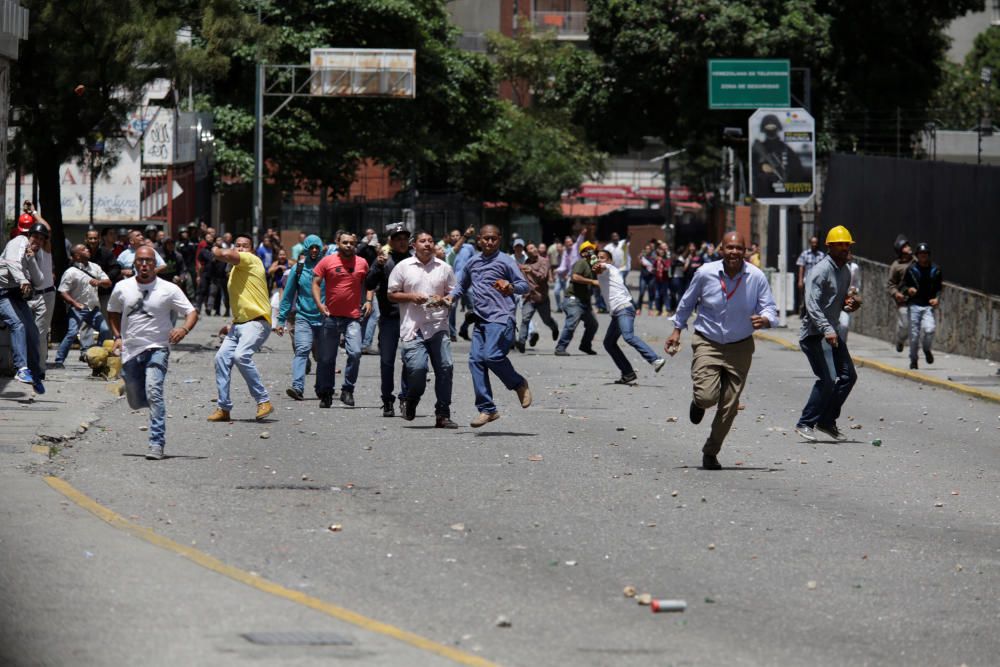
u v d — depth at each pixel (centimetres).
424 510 2894
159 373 3519
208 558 2317
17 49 5369
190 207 13912
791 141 9419
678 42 14288
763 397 5462
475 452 3722
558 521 2803
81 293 5650
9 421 3975
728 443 4072
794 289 10681
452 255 8062
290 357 6750
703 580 2334
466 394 5228
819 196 11581
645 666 1823
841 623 2094
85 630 1853
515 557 2466
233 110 15150
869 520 2917
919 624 2103
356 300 4703
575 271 6912
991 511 3081
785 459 3775
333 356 4706
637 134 15375
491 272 4069
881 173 8988
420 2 16175
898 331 7062
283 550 2467
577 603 2153
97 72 6931
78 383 5056
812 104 14062
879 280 8875
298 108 15300
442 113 16362
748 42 13850
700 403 3491
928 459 3878
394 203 19000
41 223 4600
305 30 15288
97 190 12569
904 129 13850
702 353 3522
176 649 1769
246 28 7494
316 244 4850
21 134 6888
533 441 3959
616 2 14588
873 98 14225
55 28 6775
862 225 9381
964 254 7612
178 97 12700
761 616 2114
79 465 3375
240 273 4303
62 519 2589
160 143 12525
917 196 8344
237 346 4294
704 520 2848
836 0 14050
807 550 2591
